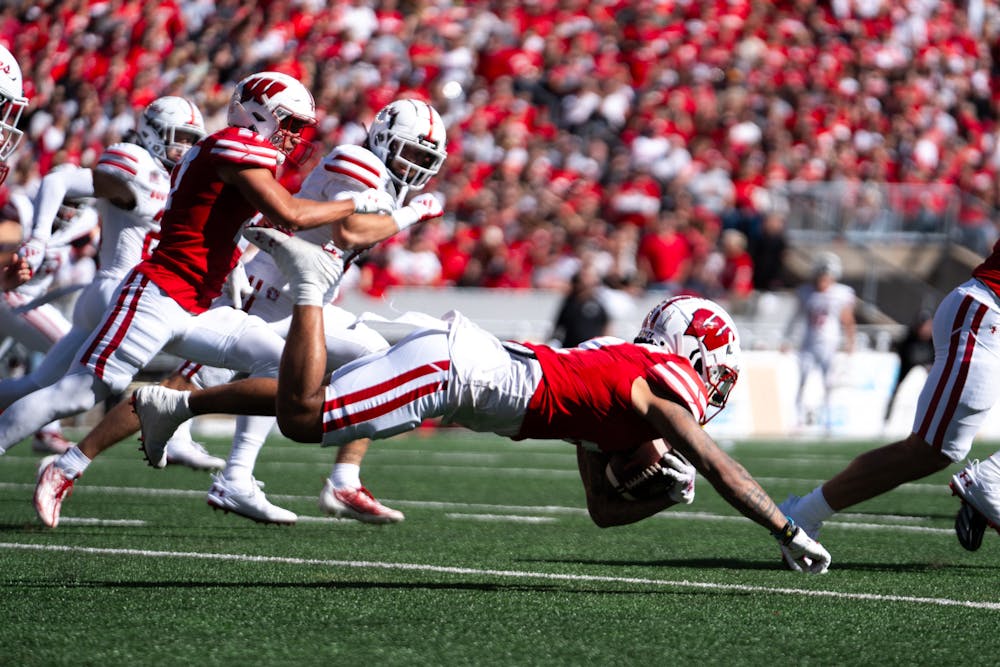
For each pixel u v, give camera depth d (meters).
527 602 13.52
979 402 16.86
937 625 12.59
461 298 50.34
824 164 65.88
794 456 39.72
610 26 69.81
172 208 17.78
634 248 56.91
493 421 13.76
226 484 19.41
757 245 55.88
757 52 70.06
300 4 63.88
